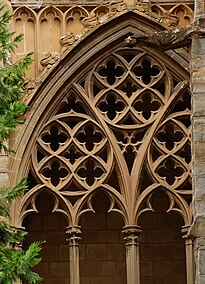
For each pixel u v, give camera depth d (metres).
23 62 32.78
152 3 38.00
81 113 38.19
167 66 37.88
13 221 36.88
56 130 39.12
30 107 37.44
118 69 38.34
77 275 37.00
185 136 37.62
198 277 31.86
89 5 38.03
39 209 41.06
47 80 37.59
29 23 38.00
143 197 37.34
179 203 37.31
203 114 32.69
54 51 37.88
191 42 33.25
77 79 37.78
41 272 40.88
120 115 37.69
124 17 37.78
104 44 37.81
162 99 37.78
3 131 31.16
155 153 39.16
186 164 37.50
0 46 32.56
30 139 37.38
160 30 37.72
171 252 41.06
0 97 31.48
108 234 41.16
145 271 40.97
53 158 37.44
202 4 33.31
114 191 37.38
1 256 30.47
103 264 41.06
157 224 41.16
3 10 37.50
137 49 37.91
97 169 40.31
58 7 38.03
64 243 41.00
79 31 37.97
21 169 37.22
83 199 37.28
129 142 37.62
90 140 40.06
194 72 33.00
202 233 32.03
